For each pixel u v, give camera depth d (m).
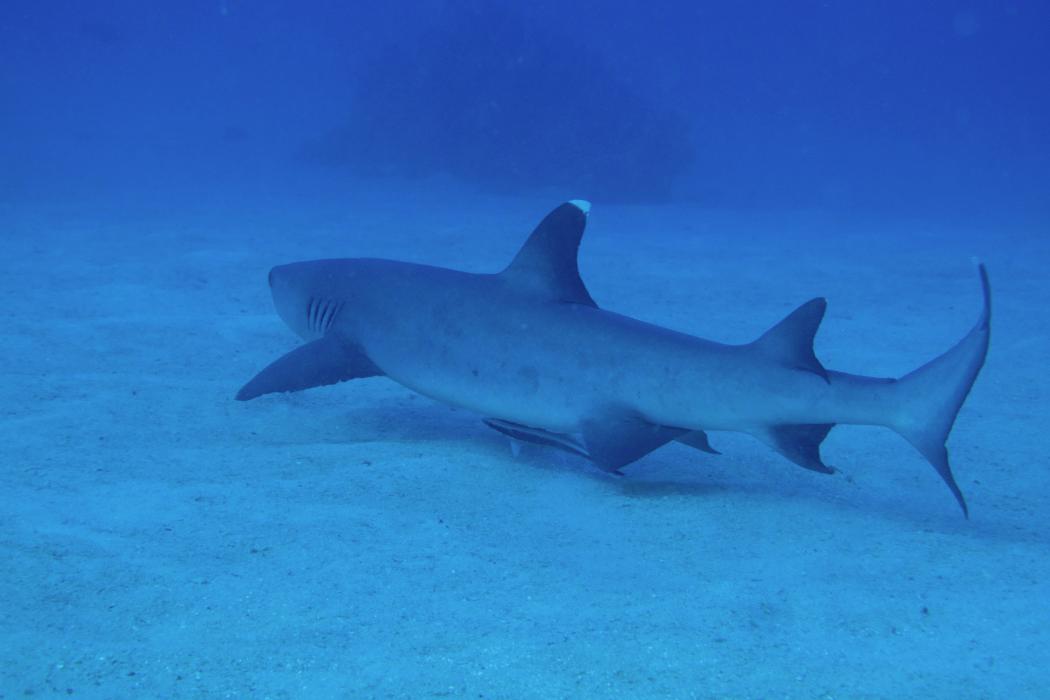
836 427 6.86
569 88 30.42
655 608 3.46
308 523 4.18
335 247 15.20
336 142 34.81
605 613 3.41
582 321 5.16
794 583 3.75
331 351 5.72
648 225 21.75
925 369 4.33
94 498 4.33
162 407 6.20
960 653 3.13
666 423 4.93
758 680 2.93
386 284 5.84
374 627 3.22
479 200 25.92
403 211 22.03
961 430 6.75
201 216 18.39
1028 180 40.19
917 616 3.43
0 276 10.62
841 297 12.49
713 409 4.76
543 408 5.16
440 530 4.23
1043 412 7.18
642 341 4.95
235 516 4.21
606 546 4.21
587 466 5.57
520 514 4.60
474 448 5.73
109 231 15.28
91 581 3.43
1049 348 9.34
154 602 3.30
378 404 6.88
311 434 5.97
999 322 10.77
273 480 4.78
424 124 32.38
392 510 4.46
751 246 18.00
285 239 15.74
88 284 10.50
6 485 4.43
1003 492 5.49
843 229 21.94
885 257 16.53
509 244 16.78
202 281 11.24
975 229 22.03
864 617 3.41
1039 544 4.45
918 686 2.90
